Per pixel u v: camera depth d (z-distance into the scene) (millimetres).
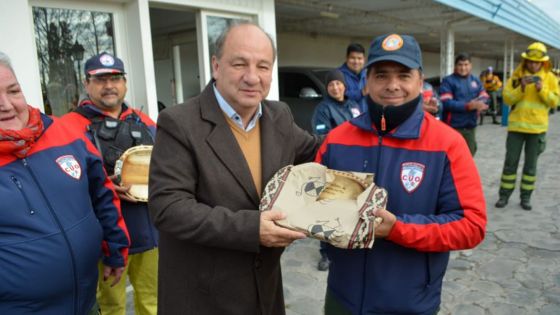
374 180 1420
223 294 1402
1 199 1306
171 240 1427
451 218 1292
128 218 2164
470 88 4438
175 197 1267
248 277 1426
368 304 1424
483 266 3230
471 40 13742
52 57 3053
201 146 1322
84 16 3213
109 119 2223
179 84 5785
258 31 1326
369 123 1444
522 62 4359
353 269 1450
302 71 6105
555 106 4316
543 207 4605
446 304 2709
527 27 11812
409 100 1391
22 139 1340
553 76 4305
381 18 7973
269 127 1502
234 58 1300
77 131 1705
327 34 11023
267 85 1365
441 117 4594
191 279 1405
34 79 2791
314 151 1727
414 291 1387
